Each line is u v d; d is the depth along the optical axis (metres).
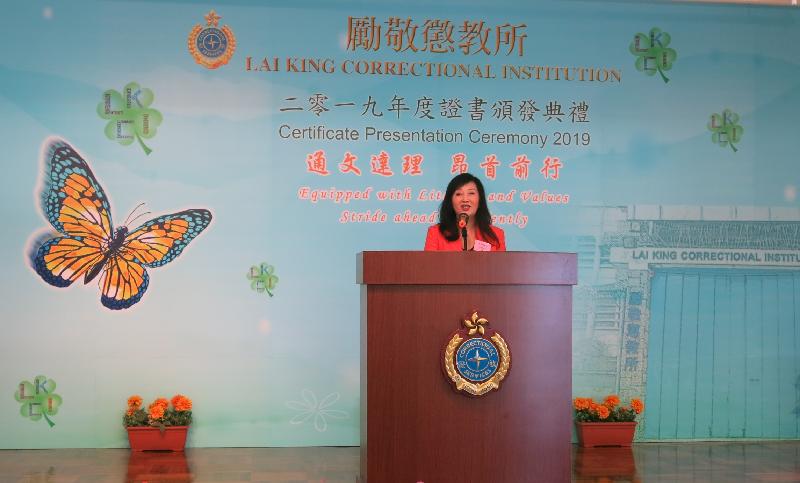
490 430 3.42
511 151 6.09
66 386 5.78
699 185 6.18
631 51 6.16
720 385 6.15
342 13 6.00
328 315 5.95
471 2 6.09
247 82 5.93
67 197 5.80
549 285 3.47
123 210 5.83
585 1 6.14
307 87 5.96
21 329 5.76
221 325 5.88
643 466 5.24
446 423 3.41
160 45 5.88
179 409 5.70
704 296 6.16
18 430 5.76
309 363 5.93
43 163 5.79
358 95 6.00
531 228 6.10
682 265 6.16
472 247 4.44
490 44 6.10
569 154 6.13
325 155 5.97
